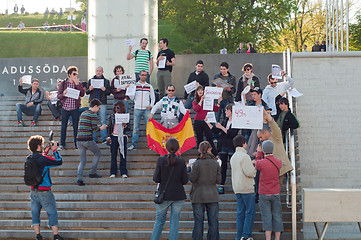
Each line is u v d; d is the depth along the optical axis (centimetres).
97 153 1220
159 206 938
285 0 3738
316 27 4156
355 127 1309
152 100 1349
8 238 1086
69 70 1340
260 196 993
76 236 1073
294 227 1041
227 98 1360
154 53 1914
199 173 955
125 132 1240
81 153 1203
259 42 3866
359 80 1313
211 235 955
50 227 1102
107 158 1302
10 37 4953
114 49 1908
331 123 1313
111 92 1433
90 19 1928
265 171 987
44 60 2120
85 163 1212
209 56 1903
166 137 1211
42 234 1070
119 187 1198
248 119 1025
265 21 3762
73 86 1341
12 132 1453
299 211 1125
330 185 1300
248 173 981
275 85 1289
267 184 988
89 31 1927
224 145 1158
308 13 4172
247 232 988
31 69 2122
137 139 1333
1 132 1455
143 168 1278
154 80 1916
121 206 1149
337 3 1730
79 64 2109
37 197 1013
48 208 1019
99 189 1199
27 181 998
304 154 1311
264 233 1047
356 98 1312
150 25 1912
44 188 1013
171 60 1556
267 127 1151
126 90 1331
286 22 3791
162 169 934
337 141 1307
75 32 5066
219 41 3672
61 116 1436
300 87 1327
